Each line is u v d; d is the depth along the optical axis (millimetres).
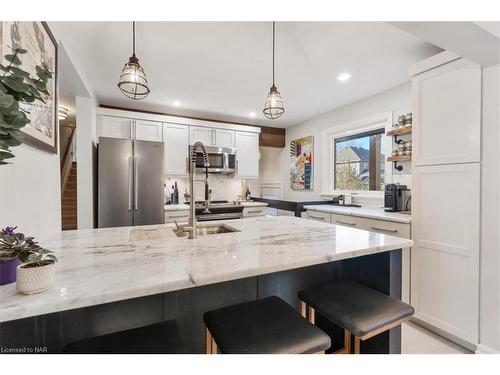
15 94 725
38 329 869
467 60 1630
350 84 2721
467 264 1657
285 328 907
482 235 1593
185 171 3656
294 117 4023
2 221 971
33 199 1245
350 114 3373
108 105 3389
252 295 1303
